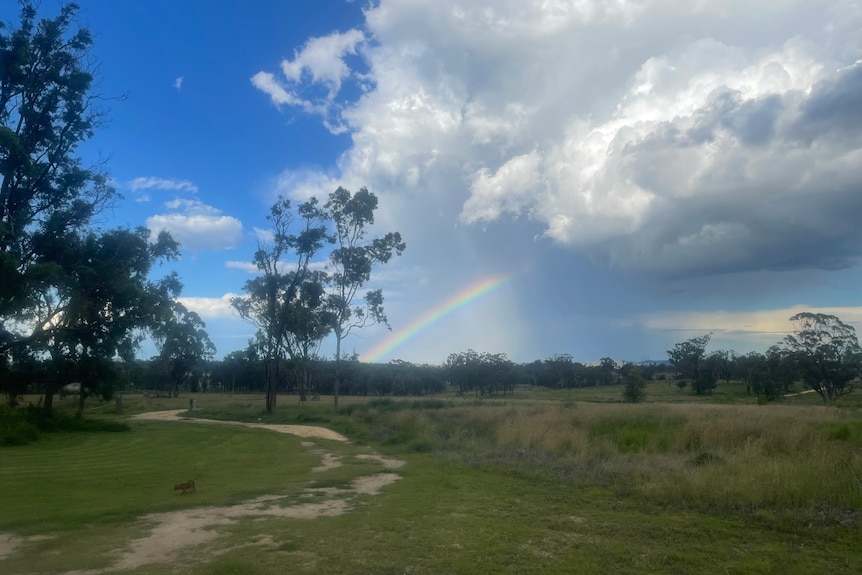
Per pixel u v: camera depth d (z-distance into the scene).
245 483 13.17
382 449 20.59
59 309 31.20
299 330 51.72
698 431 18.38
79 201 31.73
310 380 83.38
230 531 8.55
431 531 8.49
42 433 25.98
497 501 10.73
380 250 48.56
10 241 28.00
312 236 47.72
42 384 32.34
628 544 7.84
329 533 8.38
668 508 10.04
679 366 88.56
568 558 7.19
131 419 40.22
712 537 8.19
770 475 10.70
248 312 50.09
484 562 7.02
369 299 49.03
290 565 6.89
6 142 26.41
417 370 101.19
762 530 8.55
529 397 75.69
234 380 106.19
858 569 6.83
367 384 98.19
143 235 33.22
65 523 9.07
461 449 18.91
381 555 7.29
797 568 6.82
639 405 36.03
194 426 32.84
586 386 113.44
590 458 15.84
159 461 17.58
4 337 30.50
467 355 89.88
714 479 11.07
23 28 29.58
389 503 10.62
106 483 13.28
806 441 16.02
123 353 34.25
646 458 15.00
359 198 47.78
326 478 13.68
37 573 6.70
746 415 23.05
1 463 17.02
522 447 18.70
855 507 9.45
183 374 82.62
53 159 30.27
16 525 8.95
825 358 69.25
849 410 31.98
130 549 7.64
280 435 26.75
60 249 30.59
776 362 72.81
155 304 33.44
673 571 6.75
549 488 12.00
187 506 10.45
